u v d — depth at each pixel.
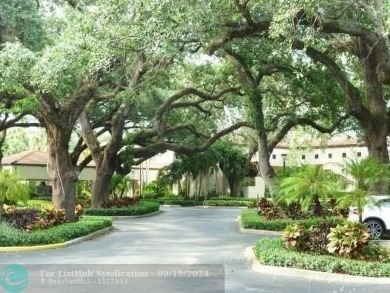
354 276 11.91
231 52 26.08
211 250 16.77
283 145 67.19
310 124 29.58
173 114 40.56
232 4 17.95
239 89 31.66
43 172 47.78
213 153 57.94
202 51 19.73
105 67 19.66
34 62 18.97
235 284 11.20
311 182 15.39
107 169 35.31
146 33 16.47
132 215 33.56
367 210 19.89
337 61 29.00
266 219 24.64
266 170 27.89
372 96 25.44
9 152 71.88
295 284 11.34
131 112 38.44
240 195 62.22
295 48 21.09
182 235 21.91
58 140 23.09
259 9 18.73
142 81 26.19
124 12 17.05
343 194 14.96
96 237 20.88
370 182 14.86
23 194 19.92
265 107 31.59
